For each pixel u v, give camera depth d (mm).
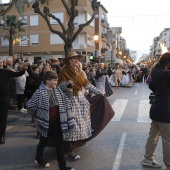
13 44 39344
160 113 4305
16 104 11289
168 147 4367
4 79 6180
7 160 5176
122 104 12125
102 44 52406
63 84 4859
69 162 5023
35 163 5008
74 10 14445
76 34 14695
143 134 6969
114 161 5082
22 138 6664
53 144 5074
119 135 6875
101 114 5383
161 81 4305
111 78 21734
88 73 13125
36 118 4496
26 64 6434
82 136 4996
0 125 6246
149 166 4836
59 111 4410
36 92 4422
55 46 39219
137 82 30984
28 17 40000
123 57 80625
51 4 38000
